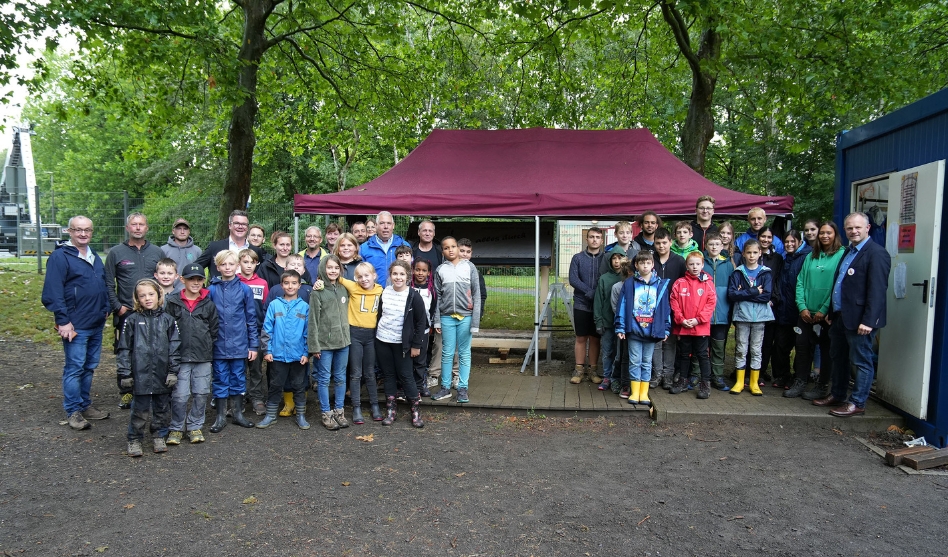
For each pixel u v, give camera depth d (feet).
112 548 10.16
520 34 41.68
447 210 22.40
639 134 27.14
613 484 13.34
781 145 61.46
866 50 31.86
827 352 18.84
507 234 27.02
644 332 18.13
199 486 12.99
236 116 33.01
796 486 13.32
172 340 14.88
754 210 20.33
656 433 16.97
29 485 12.91
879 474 14.06
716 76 32.81
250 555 9.96
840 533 11.03
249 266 17.92
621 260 19.75
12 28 25.77
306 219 57.77
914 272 16.52
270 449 15.56
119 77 40.06
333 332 17.16
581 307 21.27
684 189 23.12
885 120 18.86
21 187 65.05
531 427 17.58
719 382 20.34
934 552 10.34
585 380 22.53
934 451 14.76
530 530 11.00
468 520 11.41
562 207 22.16
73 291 16.65
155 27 28.43
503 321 35.37
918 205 16.44
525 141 27.17
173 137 85.46
